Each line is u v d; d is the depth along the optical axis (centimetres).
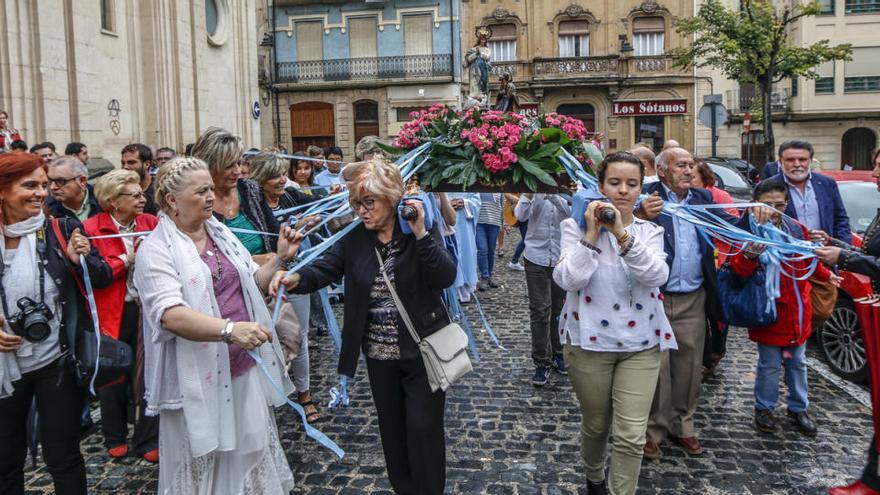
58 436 347
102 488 431
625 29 3338
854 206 708
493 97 3350
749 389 588
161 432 318
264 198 476
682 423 466
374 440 491
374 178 327
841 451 464
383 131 3072
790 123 3309
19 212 338
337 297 773
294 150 3147
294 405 315
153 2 1373
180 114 1441
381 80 3020
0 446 339
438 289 346
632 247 334
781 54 2561
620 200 353
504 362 673
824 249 395
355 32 3053
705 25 2725
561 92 3397
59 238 354
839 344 617
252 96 1775
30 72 1067
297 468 447
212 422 306
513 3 3388
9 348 323
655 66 3316
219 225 334
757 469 440
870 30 3173
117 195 458
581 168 399
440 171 405
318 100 3111
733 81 3275
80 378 344
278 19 3077
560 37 3397
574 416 532
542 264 591
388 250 340
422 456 337
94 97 1202
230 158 420
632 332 349
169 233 309
